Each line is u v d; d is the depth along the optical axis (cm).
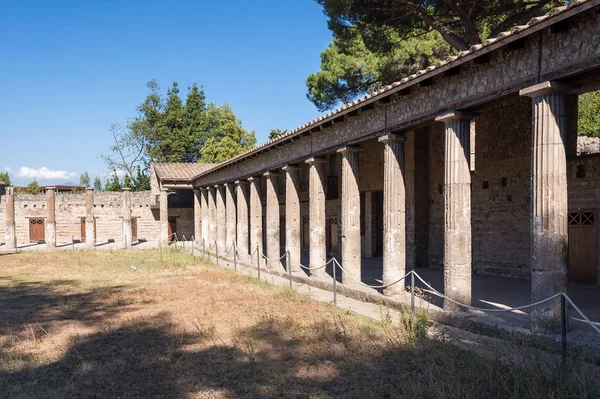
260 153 2366
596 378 648
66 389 737
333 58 3300
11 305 1461
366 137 1473
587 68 783
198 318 1195
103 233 4444
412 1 2027
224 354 894
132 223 4519
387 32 2370
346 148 1577
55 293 1675
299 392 705
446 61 1037
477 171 1831
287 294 1507
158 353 915
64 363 871
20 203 4331
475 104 1034
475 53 957
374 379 746
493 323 961
